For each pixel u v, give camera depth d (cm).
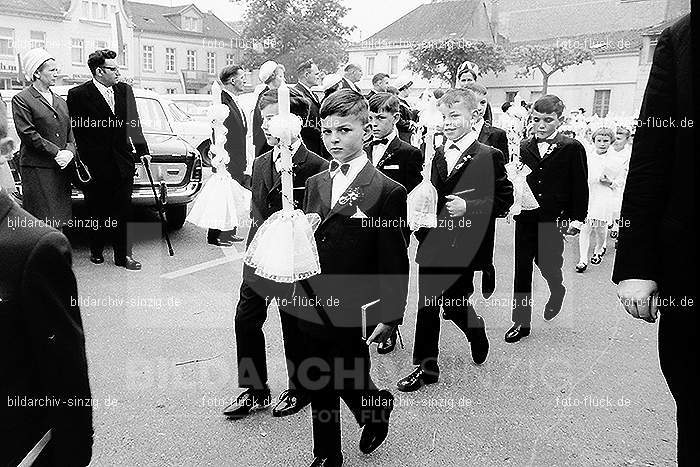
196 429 332
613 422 349
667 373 214
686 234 200
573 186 472
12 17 3697
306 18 3797
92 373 394
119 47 1115
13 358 148
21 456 153
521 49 3469
